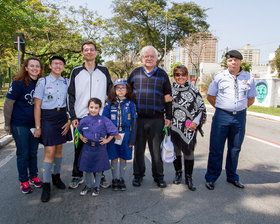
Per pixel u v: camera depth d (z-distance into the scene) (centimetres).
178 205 313
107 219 278
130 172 429
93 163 326
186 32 3294
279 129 883
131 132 350
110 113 349
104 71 360
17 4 1059
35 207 304
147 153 544
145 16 3155
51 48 1756
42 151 546
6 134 659
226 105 351
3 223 267
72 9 1677
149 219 279
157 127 361
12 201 319
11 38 1162
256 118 1169
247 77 351
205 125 939
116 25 3089
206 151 573
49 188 328
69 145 600
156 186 371
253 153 563
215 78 362
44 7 1550
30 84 328
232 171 375
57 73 332
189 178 369
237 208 307
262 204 318
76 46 1725
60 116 332
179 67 361
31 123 335
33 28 1272
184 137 362
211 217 285
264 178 408
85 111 345
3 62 2677
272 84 1639
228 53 345
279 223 274
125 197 333
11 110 323
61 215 286
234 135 362
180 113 362
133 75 364
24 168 338
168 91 363
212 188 361
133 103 353
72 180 365
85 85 342
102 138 327
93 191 347
